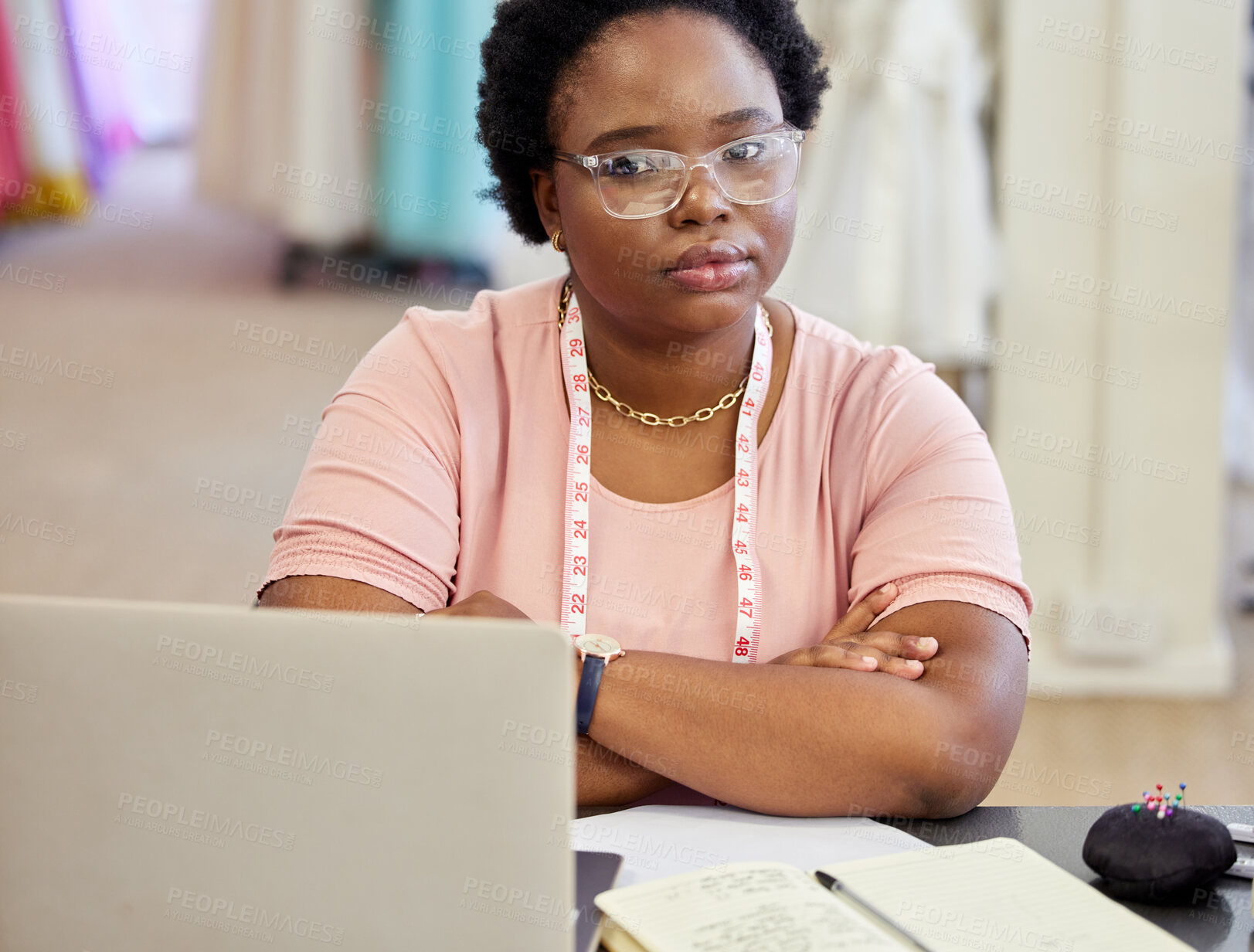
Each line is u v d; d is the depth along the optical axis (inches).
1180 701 113.0
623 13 44.9
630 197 44.6
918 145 108.7
